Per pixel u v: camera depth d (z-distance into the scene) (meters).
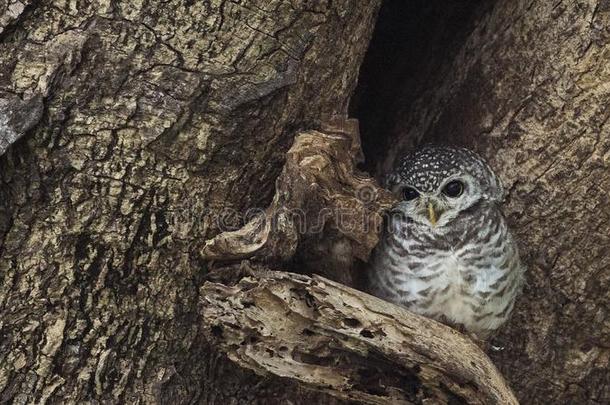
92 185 4.56
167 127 4.57
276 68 4.70
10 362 4.61
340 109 5.15
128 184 4.62
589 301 5.91
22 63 4.31
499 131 5.82
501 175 5.80
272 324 4.75
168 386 5.07
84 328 4.73
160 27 4.42
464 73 6.18
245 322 4.75
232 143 4.79
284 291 4.70
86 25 4.35
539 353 6.21
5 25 4.26
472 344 4.93
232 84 4.62
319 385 4.93
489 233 5.79
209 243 4.75
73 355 4.74
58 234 4.57
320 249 5.04
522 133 5.68
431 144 6.24
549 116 5.52
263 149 4.93
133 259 4.77
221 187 4.90
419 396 4.96
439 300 5.84
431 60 6.62
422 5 6.61
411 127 6.68
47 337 4.66
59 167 4.48
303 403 5.54
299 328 4.78
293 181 4.69
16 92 4.30
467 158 5.88
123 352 4.89
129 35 4.40
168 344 5.02
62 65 4.33
